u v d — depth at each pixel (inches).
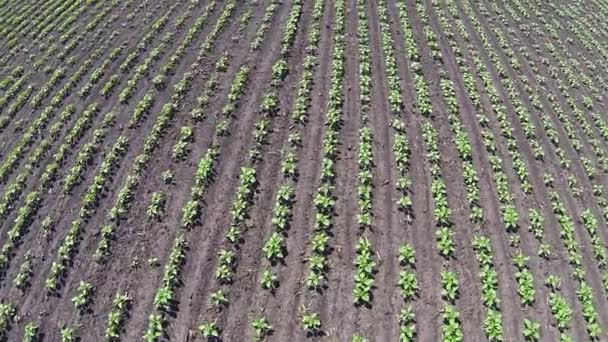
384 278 685.3
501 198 799.7
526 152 900.0
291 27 1146.7
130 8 1262.3
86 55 1099.9
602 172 885.8
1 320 645.3
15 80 1040.2
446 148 877.8
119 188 798.5
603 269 729.0
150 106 942.4
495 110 971.3
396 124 905.5
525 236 758.5
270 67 1032.2
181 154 845.8
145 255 709.9
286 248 714.2
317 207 764.0
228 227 741.3
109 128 900.0
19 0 1341.0
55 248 725.3
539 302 676.1
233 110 925.2
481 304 665.6
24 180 818.8
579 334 649.0
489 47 1152.2
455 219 767.1
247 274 686.5
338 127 900.0
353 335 625.9
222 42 1108.5
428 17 1238.3
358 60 1066.1
